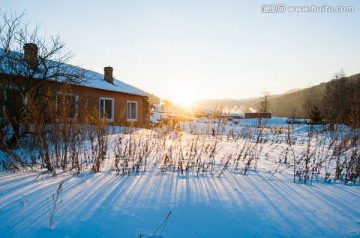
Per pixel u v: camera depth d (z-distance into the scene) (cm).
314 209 268
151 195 294
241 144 801
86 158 489
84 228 217
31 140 501
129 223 227
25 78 714
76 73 862
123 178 365
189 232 216
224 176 391
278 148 743
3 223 222
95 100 1451
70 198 279
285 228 226
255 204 277
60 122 468
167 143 660
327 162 538
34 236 204
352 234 218
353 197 310
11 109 638
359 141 675
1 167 438
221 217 244
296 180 383
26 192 296
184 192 307
